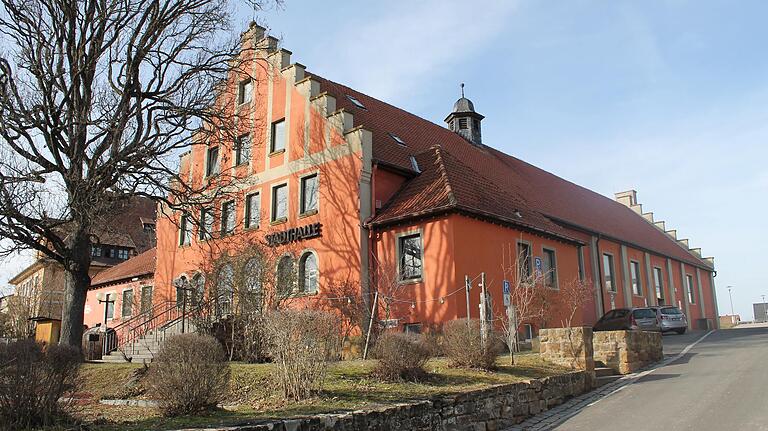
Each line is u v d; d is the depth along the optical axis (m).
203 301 18.89
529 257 23.64
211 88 20.77
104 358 23.53
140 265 36.94
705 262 51.06
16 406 7.52
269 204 25.22
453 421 9.88
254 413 8.58
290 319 10.23
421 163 24.27
